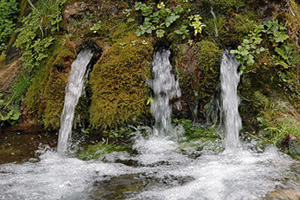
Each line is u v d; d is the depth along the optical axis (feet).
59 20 14.49
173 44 13.05
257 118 12.24
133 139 12.44
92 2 14.16
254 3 13.48
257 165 10.18
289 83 13.10
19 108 14.34
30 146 12.01
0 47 18.86
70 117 12.87
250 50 13.06
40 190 8.95
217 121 12.83
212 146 11.63
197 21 12.89
